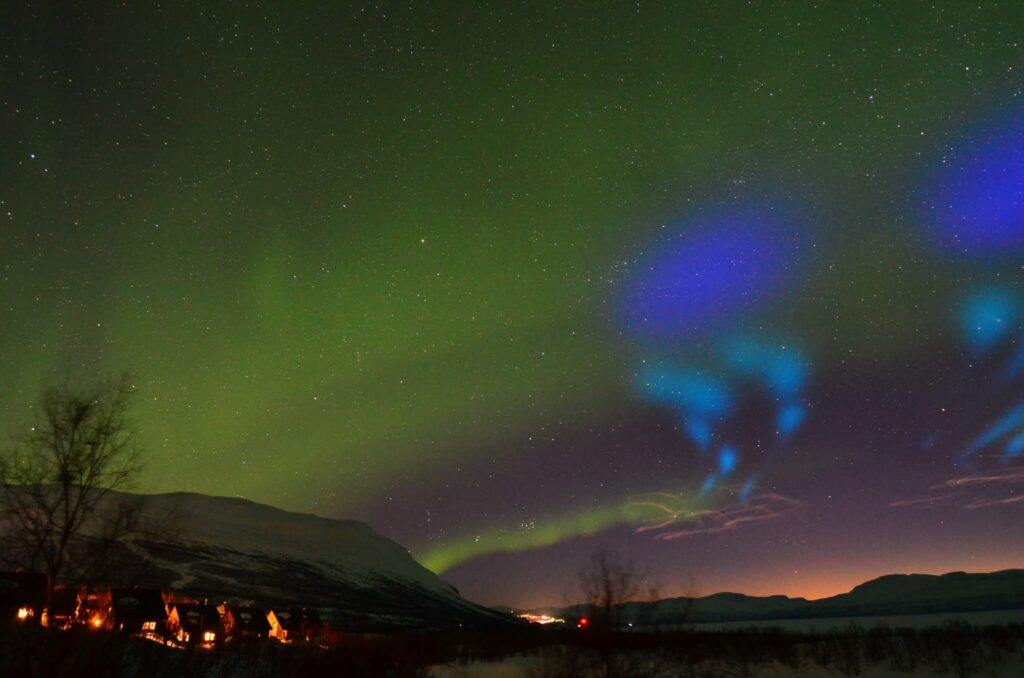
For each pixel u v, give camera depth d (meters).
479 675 26.94
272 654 19.62
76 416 13.12
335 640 23.89
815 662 29.05
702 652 30.58
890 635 38.66
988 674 23.48
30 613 11.38
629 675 11.19
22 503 12.17
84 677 11.34
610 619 11.72
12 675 11.02
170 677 13.84
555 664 13.33
